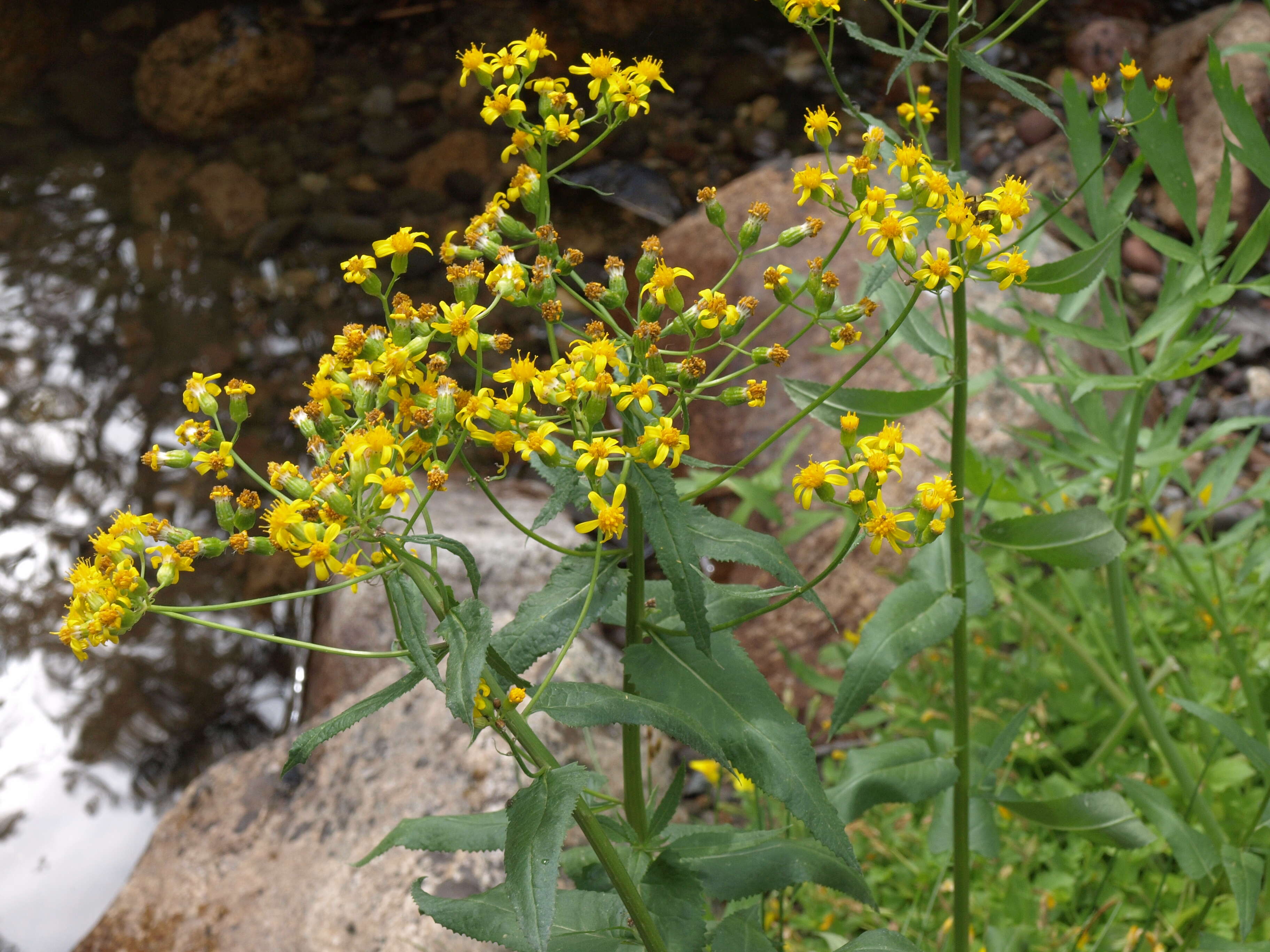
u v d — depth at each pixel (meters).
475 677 1.18
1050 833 2.73
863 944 1.50
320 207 6.43
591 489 1.39
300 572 4.70
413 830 1.61
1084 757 2.97
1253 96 5.25
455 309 1.38
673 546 1.33
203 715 4.27
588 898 1.54
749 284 4.59
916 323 2.03
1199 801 2.38
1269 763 1.81
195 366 5.54
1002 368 3.90
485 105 1.52
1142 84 2.10
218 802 3.09
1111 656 2.99
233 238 6.28
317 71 7.25
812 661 3.66
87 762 4.10
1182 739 2.87
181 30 7.12
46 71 7.30
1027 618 3.16
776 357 1.44
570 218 6.12
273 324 5.80
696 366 1.37
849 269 4.41
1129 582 3.04
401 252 1.43
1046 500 2.73
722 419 4.30
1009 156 6.07
